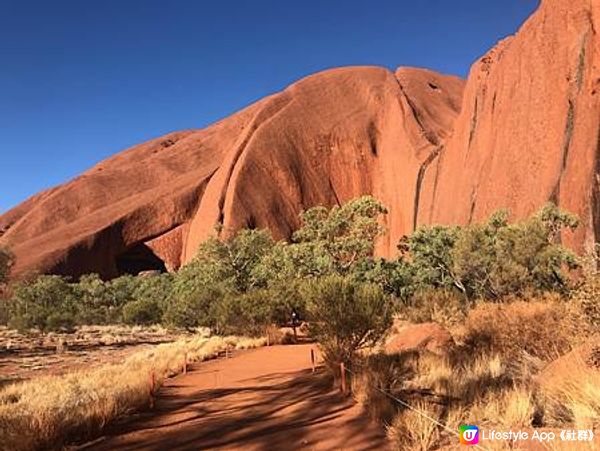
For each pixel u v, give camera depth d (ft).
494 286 82.74
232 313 104.58
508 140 207.92
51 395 41.09
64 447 25.77
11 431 26.53
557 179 167.02
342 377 32.35
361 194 423.23
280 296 105.70
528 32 217.36
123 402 34.42
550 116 183.01
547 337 32.40
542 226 89.71
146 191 468.34
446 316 60.49
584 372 22.40
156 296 237.86
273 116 452.76
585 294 26.94
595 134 151.23
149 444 25.72
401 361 35.24
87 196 476.13
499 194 201.67
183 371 58.34
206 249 185.47
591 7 176.45
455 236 118.62
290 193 414.00
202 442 25.26
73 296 249.55
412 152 357.82
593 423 18.93
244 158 416.05
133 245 414.41
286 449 22.47
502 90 228.22
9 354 98.48
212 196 412.57
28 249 391.45
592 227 138.92
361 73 489.26
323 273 139.03
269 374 49.21
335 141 440.45
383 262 134.62
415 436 20.11
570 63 178.19
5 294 250.78
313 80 492.95
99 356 90.38
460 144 274.77
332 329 40.47
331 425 25.17
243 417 30.07
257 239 184.75
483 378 27.35
